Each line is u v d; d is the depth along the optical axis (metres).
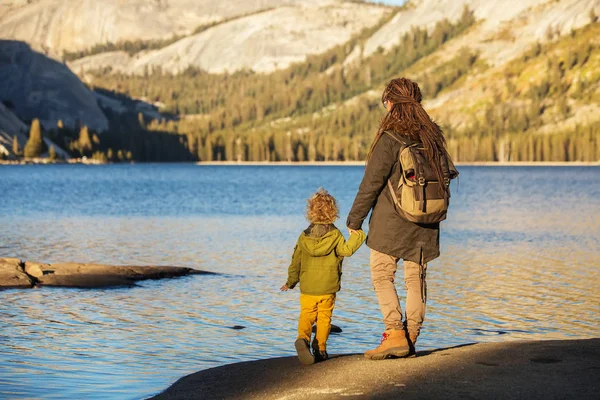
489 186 102.62
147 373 9.74
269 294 17.11
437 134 7.36
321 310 8.11
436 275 20.67
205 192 85.50
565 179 131.75
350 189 95.94
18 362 10.33
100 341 11.88
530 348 7.74
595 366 6.87
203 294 17.11
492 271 21.50
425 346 11.65
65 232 36.12
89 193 81.19
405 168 7.15
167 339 12.07
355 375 6.98
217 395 7.01
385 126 7.37
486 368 6.93
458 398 6.02
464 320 13.88
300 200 68.31
